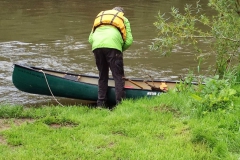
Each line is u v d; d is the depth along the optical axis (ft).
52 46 48.83
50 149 17.38
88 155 16.78
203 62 42.42
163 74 38.93
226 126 18.75
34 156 16.69
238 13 26.43
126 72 39.40
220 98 20.99
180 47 48.03
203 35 27.84
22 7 79.00
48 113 22.85
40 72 29.35
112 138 18.44
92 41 27.12
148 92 28.27
